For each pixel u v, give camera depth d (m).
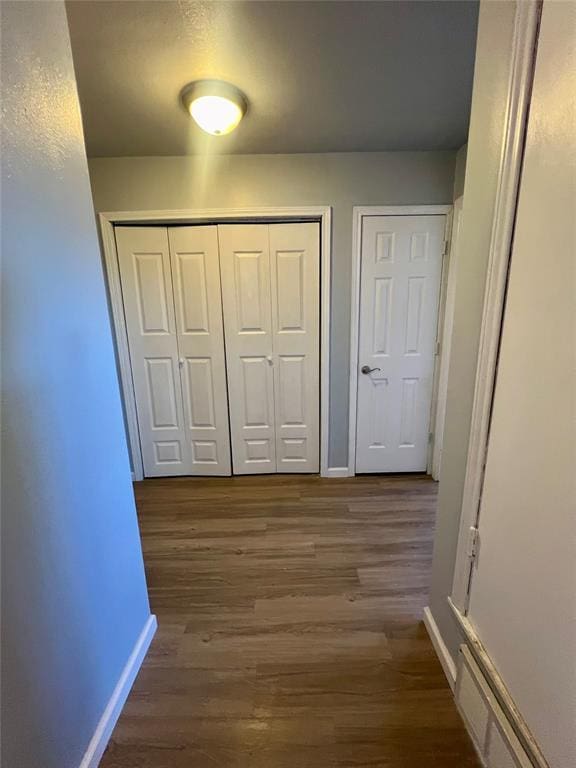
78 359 1.17
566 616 0.83
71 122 1.13
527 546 0.96
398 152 2.53
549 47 0.83
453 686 1.42
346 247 2.68
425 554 2.19
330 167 2.56
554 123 0.82
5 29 0.88
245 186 2.58
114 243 2.72
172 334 2.91
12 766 0.88
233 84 1.83
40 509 0.99
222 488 2.98
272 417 3.06
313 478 3.10
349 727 1.32
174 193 2.60
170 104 1.96
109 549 1.35
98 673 1.26
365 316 2.81
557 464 0.84
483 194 1.12
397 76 1.80
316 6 1.43
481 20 1.09
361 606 1.83
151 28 1.50
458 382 1.32
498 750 1.10
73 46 1.56
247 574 2.05
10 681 0.88
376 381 2.93
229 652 1.61
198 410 3.06
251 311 2.85
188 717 1.36
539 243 0.88
